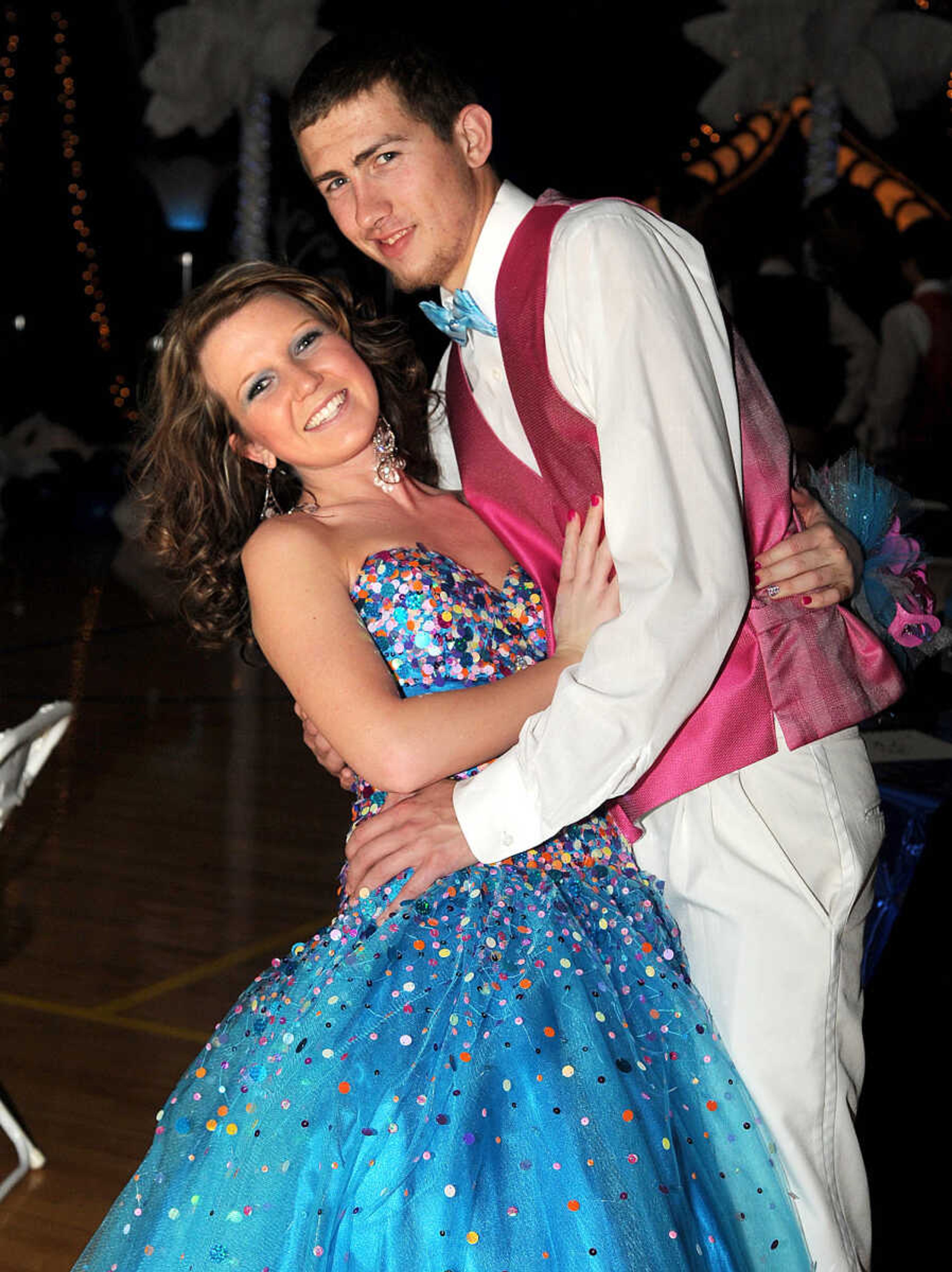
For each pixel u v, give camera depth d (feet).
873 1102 9.07
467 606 6.19
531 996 5.62
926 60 25.50
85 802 16.05
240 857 14.55
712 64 34.04
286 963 6.08
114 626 24.90
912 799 8.24
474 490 6.65
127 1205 5.88
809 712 5.97
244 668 22.41
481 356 6.41
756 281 10.05
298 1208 5.40
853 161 26.27
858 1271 5.93
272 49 28.04
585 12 34.04
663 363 5.43
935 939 8.89
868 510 6.88
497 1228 5.27
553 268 5.73
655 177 34.40
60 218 40.24
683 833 6.04
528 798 5.51
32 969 11.87
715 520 5.41
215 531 6.93
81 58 39.63
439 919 5.79
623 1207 5.27
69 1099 9.94
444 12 33.78
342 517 6.43
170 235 40.34
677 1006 5.87
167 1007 11.30
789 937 5.90
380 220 6.06
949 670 8.86
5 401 39.73
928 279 24.49
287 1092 5.57
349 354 6.48
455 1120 5.39
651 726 5.34
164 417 6.71
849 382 23.03
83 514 36.27
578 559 6.07
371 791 6.30
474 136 6.09
